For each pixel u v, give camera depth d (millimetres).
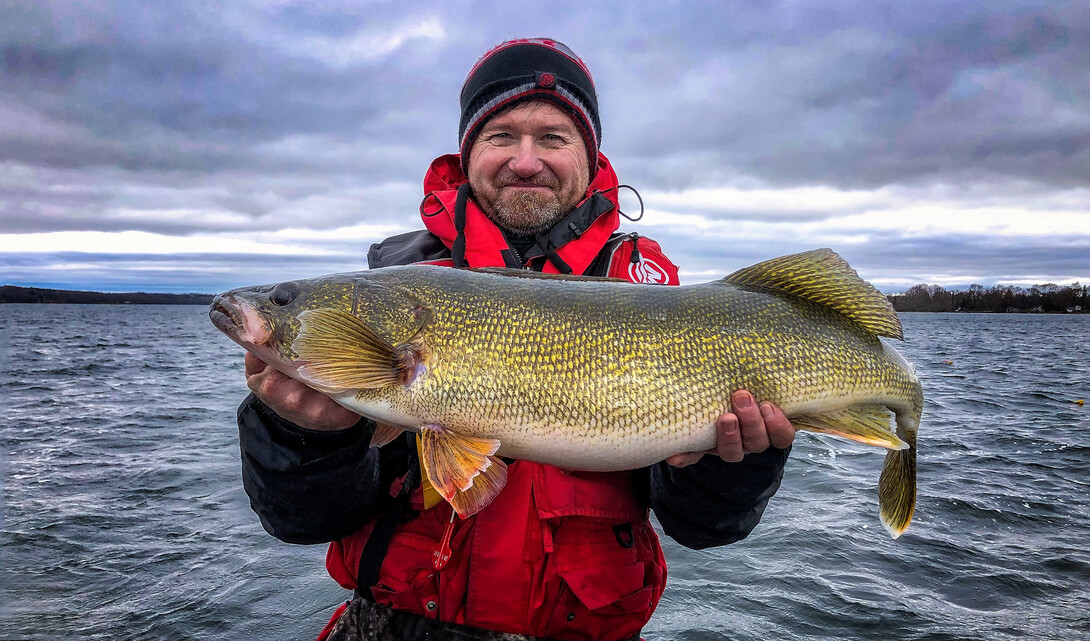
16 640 1055
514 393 597
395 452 707
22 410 3145
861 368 644
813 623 1115
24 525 1561
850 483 1867
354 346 594
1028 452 2268
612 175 913
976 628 1095
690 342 609
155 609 1175
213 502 1740
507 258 757
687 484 640
